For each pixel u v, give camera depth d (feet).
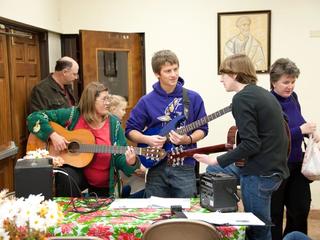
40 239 4.86
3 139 11.50
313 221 13.39
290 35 14.40
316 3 14.17
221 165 6.79
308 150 8.90
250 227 6.88
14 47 12.32
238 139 7.20
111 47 14.89
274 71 8.82
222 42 14.80
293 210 9.32
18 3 11.51
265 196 6.84
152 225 5.64
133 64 15.31
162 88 8.76
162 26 15.10
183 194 8.52
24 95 12.99
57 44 15.15
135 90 15.44
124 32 15.20
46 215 4.94
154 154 8.34
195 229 5.66
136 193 10.66
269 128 6.62
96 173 9.05
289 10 14.32
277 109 6.75
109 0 15.16
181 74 15.19
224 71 6.98
